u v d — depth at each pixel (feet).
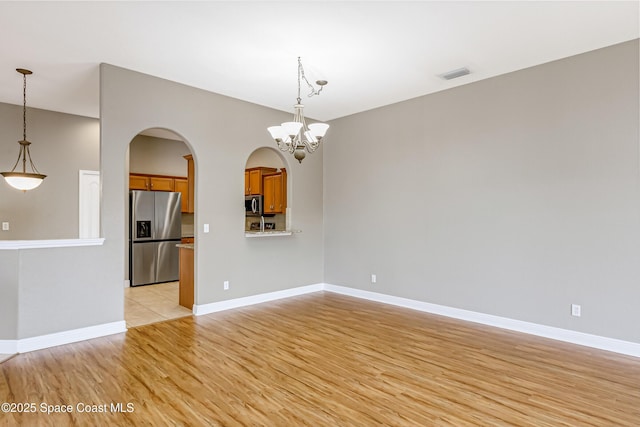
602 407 7.97
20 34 10.43
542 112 12.54
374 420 7.43
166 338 12.10
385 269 17.13
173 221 22.54
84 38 10.69
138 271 21.06
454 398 8.33
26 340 10.84
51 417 7.45
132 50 11.46
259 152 26.14
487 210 13.84
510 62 12.41
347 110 17.93
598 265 11.44
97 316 12.16
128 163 20.88
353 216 18.56
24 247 10.81
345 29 10.23
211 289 15.21
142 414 7.59
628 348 10.89
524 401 8.21
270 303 16.88
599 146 11.43
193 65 12.58
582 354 10.91
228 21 9.80
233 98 15.96
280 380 9.15
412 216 16.14
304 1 8.86
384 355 10.80
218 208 15.40
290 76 13.60
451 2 8.91
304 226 18.99
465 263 14.44
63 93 15.12
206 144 14.99
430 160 15.52
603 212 11.36
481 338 12.28
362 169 18.13
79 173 18.15
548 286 12.40
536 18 9.65
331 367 9.94
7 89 14.64
